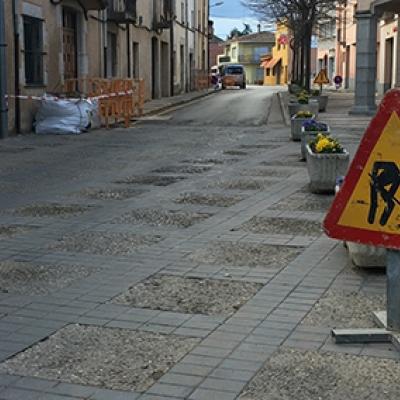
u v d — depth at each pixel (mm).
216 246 6723
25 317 4836
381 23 37844
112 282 5613
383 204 4305
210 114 26594
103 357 4160
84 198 9430
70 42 22594
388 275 4355
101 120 21016
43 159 13711
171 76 39562
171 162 13148
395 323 4352
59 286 5520
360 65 23703
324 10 38031
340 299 5125
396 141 4250
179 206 8758
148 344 4348
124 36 29578
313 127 13023
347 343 4316
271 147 15383
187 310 4953
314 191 9461
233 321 4727
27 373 3947
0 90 17000
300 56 38531
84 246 6777
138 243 6867
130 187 10297
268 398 3627
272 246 6688
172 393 3693
